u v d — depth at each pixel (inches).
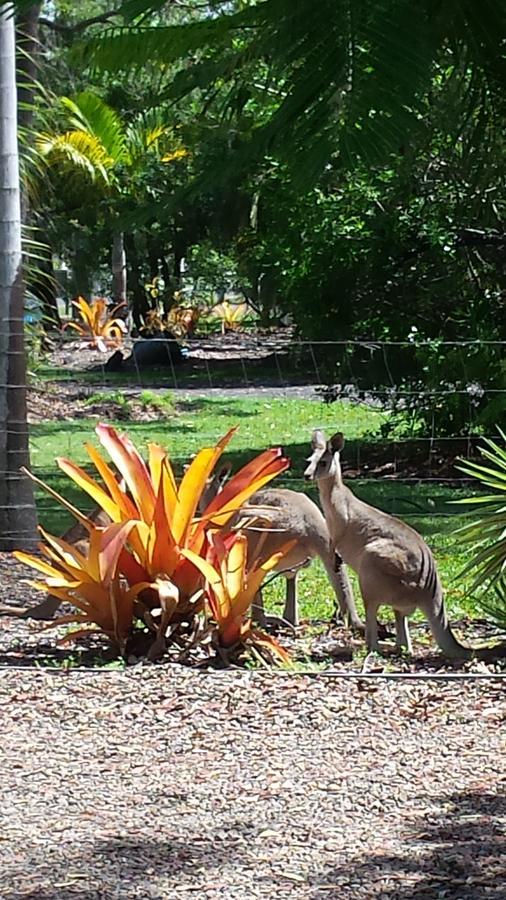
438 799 179.2
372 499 499.8
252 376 1101.1
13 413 374.6
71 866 153.9
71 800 181.3
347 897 142.3
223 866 153.6
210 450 260.7
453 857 154.7
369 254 576.4
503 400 491.2
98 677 240.5
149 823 170.6
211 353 1310.3
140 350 1173.1
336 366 599.8
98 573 258.4
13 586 331.9
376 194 527.2
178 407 863.1
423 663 259.1
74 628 288.2
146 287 1485.0
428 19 50.9
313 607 320.2
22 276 378.0
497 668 253.8
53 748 206.5
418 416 593.6
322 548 287.3
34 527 378.0
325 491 267.6
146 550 264.5
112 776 192.5
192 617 266.4
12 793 184.7
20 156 396.8
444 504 490.3
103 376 965.8
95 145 622.8
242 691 232.1
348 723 217.0
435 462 584.4
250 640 258.1
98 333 1254.3
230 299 1948.8
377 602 263.0
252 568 266.4
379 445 650.8
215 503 267.1
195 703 226.8
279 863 154.2
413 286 580.4
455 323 576.1
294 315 617.0
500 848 157.9
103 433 273.6
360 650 271.4
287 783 187.5
